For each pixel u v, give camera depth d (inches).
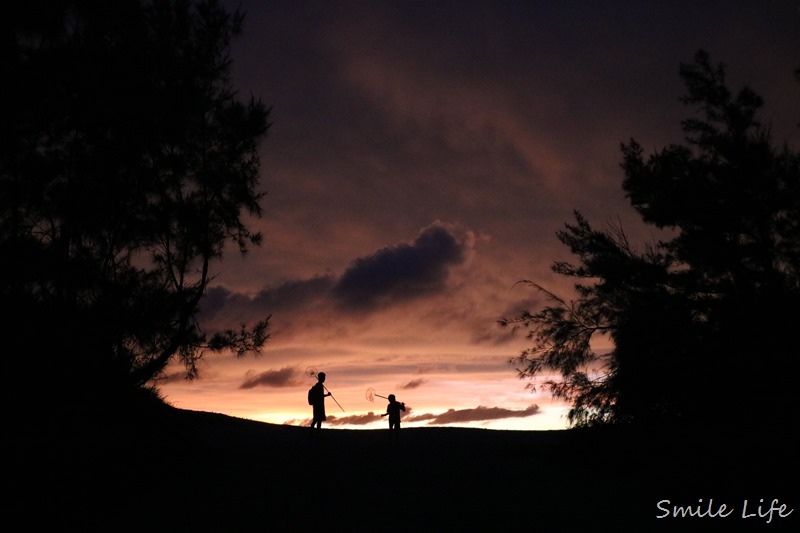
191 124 643.5
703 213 664.4
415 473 564.7
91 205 538.9
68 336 490.9
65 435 490.0
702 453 534.3
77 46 524.7
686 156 697.6
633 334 647.8
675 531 381.7
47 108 511.2
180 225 627.5
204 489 468.1
